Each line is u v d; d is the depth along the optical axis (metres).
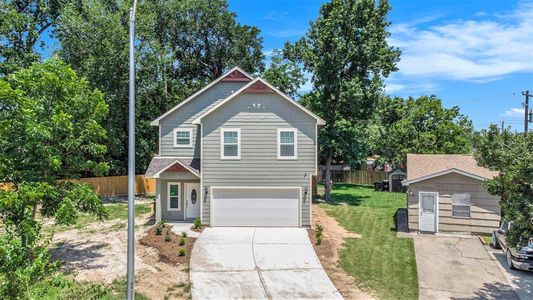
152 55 31.84
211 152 20.89
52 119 14.08
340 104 31.97
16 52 28.78
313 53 31.56
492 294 13.02
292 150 20.81
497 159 11.80
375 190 38.47
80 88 15.88
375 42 30.38
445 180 20.38
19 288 6.54
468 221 20.19
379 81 30.89
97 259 15.75
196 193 22.69
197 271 14.52
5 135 13.52
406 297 12.70
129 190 10.00
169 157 23.77
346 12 30.19
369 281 13.95
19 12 33.06
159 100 35.31
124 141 33.97
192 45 45.88
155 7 39.50
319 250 17.08
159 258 15.91
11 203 11.66
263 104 20.78
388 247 17.92
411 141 40.25
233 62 45.84
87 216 23.92
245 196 21.02
